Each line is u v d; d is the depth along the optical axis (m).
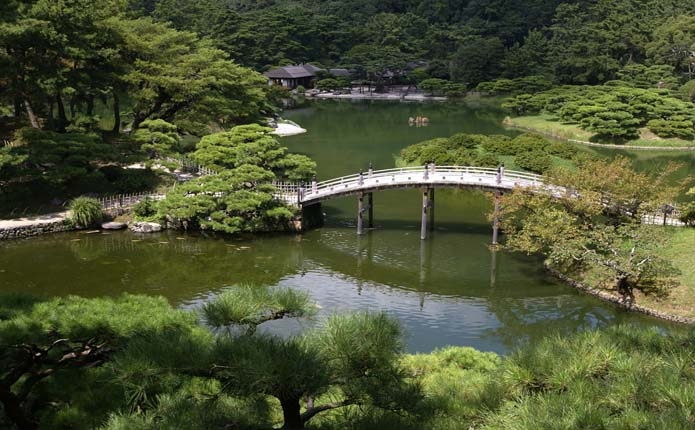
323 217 36.94
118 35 41.53
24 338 8.72
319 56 118.94
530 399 6.61
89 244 31.17
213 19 107.69
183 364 7.27
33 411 10.12
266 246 31.66
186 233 33.19
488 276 28.12
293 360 7.07
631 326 8.55
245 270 28.36
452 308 24.55
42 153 33.16
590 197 25.91
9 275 26.73
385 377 7.82
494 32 123.56
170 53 46.28
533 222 28.08
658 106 65.56
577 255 25.30
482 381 9.11
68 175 32.75
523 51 103.00
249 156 34.88
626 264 24.47
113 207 34.34
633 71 84.81
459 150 49.62
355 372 7.54
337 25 123.31
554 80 92.19
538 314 23.98
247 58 107.06
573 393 6.60
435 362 15.17
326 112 86.12
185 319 10.05
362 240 32.84
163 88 44.75
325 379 7.11
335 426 8.30
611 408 6.41
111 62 41.28
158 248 30.95
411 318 23.47
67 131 41.31
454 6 136.75
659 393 6.27
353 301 25.05
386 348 7.62
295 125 71.31
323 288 26.45
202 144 37.81
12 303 10.04
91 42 39.12
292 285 26.69
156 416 7.58
